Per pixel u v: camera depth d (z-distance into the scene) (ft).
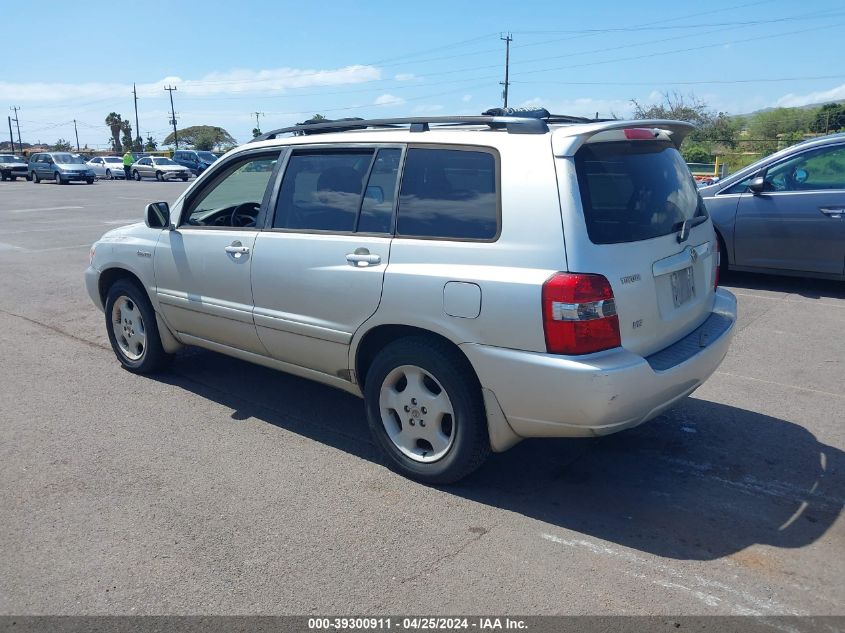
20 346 22.89
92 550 11.68
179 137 302.25
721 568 11.23
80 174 127.75
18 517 12.66
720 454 15.11
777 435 15.99
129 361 20.18
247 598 10.52
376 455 15.14
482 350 12.26
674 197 14.16
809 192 27.09
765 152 108.99
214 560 11.42
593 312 11.51
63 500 13.24
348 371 14.57
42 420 16.89
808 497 13.38
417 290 12.89
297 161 15.51
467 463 13.10
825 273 27.35
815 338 22.68
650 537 12.09
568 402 11.63
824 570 11.16
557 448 15.44
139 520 12.57
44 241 47.11
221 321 16.87
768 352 21.44
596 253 11.69
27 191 103.86
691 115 123.03
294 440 15.87
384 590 10.69
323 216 14.82
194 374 20.02
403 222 13.51
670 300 13.21
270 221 15.74
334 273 14.17
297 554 11.59
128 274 19.65
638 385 11.73
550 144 12.07
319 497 13.39
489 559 11.46
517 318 11.81
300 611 10.25
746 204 28.37
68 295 30.27
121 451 15.28
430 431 13.57
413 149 13.65
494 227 12.32
